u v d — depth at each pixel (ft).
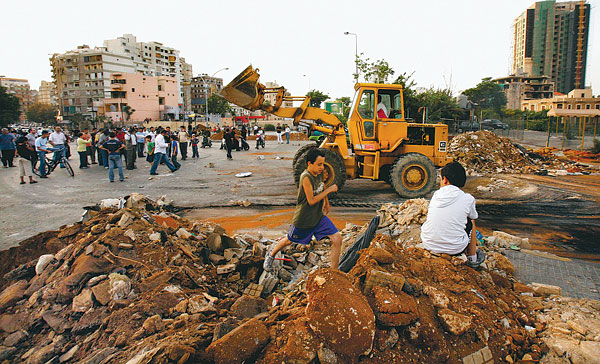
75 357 10.96
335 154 32.58
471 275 12.19
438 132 33.81
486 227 24.66
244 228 24.84
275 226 25.30
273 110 33.78
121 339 10.87
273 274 15.85
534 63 406.00
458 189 13.15
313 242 18.90
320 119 34.09
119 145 41.50
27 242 18.39
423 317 9.31
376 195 35.09
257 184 40.73
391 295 9.53
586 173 44.88
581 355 9.07
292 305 11.05
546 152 56.24
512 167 47.11
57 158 45.34
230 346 8.51
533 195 33.47
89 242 15.47
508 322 10.38
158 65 409.90
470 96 212.02
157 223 18.26
